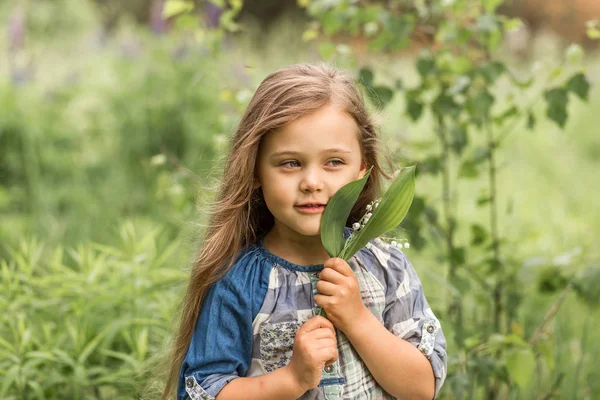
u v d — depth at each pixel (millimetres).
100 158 6441
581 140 8453
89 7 11266
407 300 2172
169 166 6160
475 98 3391
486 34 3434
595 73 9953
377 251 2215
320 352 1940
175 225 4809
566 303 4129
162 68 6750
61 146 6453
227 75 4676
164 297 3295
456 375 2918
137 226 5047
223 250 2148
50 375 2947
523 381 2805
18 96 6555
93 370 2965
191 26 4012
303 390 1962
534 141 8141
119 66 7398
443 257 3590
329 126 1979
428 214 3527
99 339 2982
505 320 3684
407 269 2225
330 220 1979
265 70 9000
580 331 4012
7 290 3209
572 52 3301
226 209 2117
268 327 2072
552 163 7598
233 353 2076
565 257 3416
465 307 3854
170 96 6516
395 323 2156
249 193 2096
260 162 2045
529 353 2826
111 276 3412
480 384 2984
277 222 2145
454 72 3455
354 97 2066
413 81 7320
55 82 7277
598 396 3445
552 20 13461
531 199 6438
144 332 2961
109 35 10094
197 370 2086
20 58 7203
